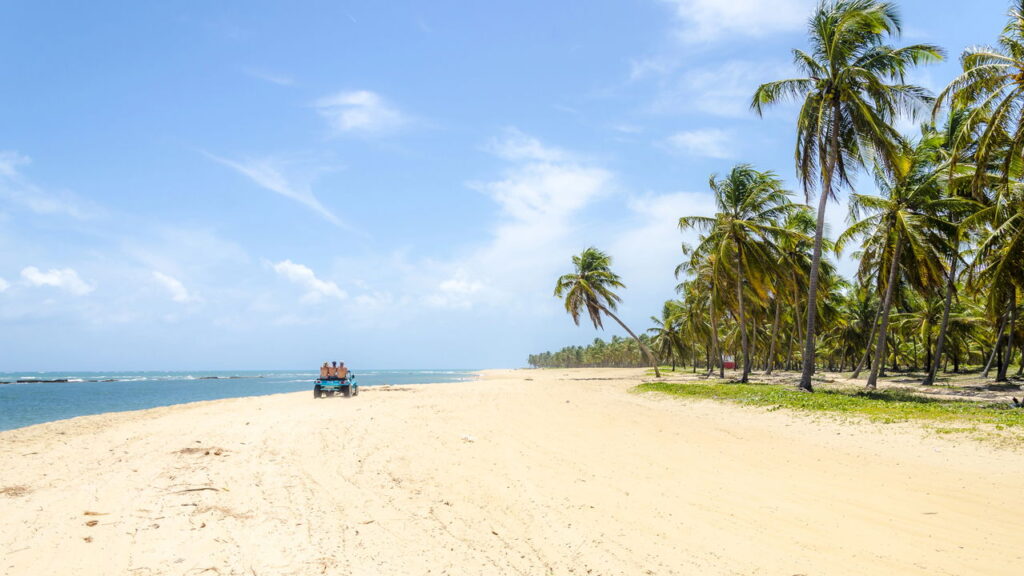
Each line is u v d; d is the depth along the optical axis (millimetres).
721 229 29312
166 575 4605
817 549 5426
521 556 5219
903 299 39125
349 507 6738
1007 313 31609
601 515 6539
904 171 21359
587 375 65812
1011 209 19625
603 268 47219
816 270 22734
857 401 17516
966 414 14305
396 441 11445
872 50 21625
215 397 43156
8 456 10242
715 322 40406
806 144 22875
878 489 7738
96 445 11375
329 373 27109
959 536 5793
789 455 10266
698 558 5180
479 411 17547
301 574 4672
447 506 6875
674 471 8922
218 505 6695
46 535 5570
